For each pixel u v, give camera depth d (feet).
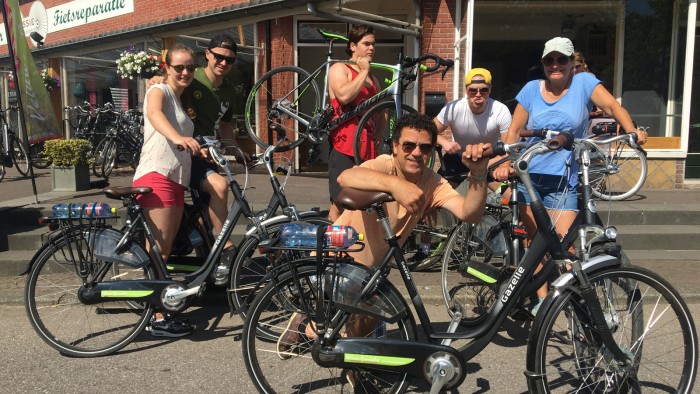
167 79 12.69
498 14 26.71
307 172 29.27
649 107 26.53
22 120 20.66
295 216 12.56
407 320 8.98
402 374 9.27
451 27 26.66
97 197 21.44
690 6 25.16
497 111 14.03
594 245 9.16
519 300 9.47
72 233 11.73
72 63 42.63
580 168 9.91
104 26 39.75
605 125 12.50
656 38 26.18
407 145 8.84
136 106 38.60
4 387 10.18
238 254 12.19
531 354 8.62
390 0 26.96
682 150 25.25
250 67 30.63
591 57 26.76
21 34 20.89
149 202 12.13
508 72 26.91
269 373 9.76
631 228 18.97
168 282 11.71
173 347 12.03
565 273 8.75
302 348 9.68
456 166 14.90
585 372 9.14
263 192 22.35
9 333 12.67
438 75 26.84
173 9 34.68
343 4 24.79
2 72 47.29
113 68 39.45
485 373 10.80
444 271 13.64
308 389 9.66
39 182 27.86
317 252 8.80
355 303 8.83
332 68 14.93
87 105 37.91
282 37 29.66
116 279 12.09
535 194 9.05
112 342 11.91
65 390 10.08
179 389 10.16
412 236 16.20
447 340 9.02
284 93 29.55
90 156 23.86
